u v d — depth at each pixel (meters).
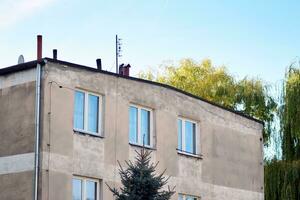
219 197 30.00
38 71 23.28
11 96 23.89
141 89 27.08
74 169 23.67
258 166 32.84
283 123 40.09
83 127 24.45
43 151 22.73
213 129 30.55
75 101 24.34
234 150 31.55
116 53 35.66
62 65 23.84
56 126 23.28
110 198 24.78
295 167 37.12
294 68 41.25
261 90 44.75
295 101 39.69
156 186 21.02
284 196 36.81
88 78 24.78
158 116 27.70
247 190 31.80
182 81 47.78
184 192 28.23
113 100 25.69
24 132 23.23
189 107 29.41
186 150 29.00
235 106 45.19
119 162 25.34
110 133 25.31
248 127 32.78
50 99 23.23
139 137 26.80
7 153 23.53
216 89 46.09
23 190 22.81
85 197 24.14
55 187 22.89
